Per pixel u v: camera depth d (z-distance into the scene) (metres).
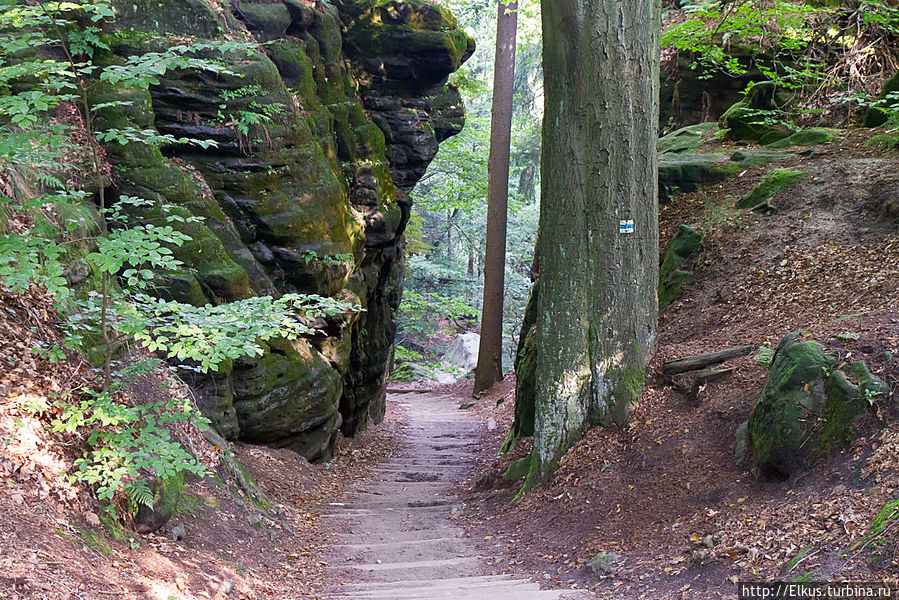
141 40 10.49
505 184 22.75
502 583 6.18
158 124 10.82
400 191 16.89
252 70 11.39
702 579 5.28
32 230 5.67
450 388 29.19
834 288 8.88
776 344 8.17
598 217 8.63
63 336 7.33
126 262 9.42
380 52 15.68
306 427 11.94
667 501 6.88
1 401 5.88
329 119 13.99
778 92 14.98
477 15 23.09
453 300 29.70
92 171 9.41
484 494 10.06
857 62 13.94
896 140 11.54
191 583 5.61
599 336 8.63
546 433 8.77
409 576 6.78
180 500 7.29
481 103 39.50
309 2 14.04
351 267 12.89
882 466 5.35
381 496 11.05
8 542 4.61
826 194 10.80
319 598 6.04
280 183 11.80
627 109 8.57
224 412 10.20
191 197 10.55
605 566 6.12
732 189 12.43
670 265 11.23
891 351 6.17
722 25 14.69
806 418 6.14
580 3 8.45
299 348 11.82
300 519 9.05
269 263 11.73
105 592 4.59
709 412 7.67
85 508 5.80
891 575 4.24
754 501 6.10
